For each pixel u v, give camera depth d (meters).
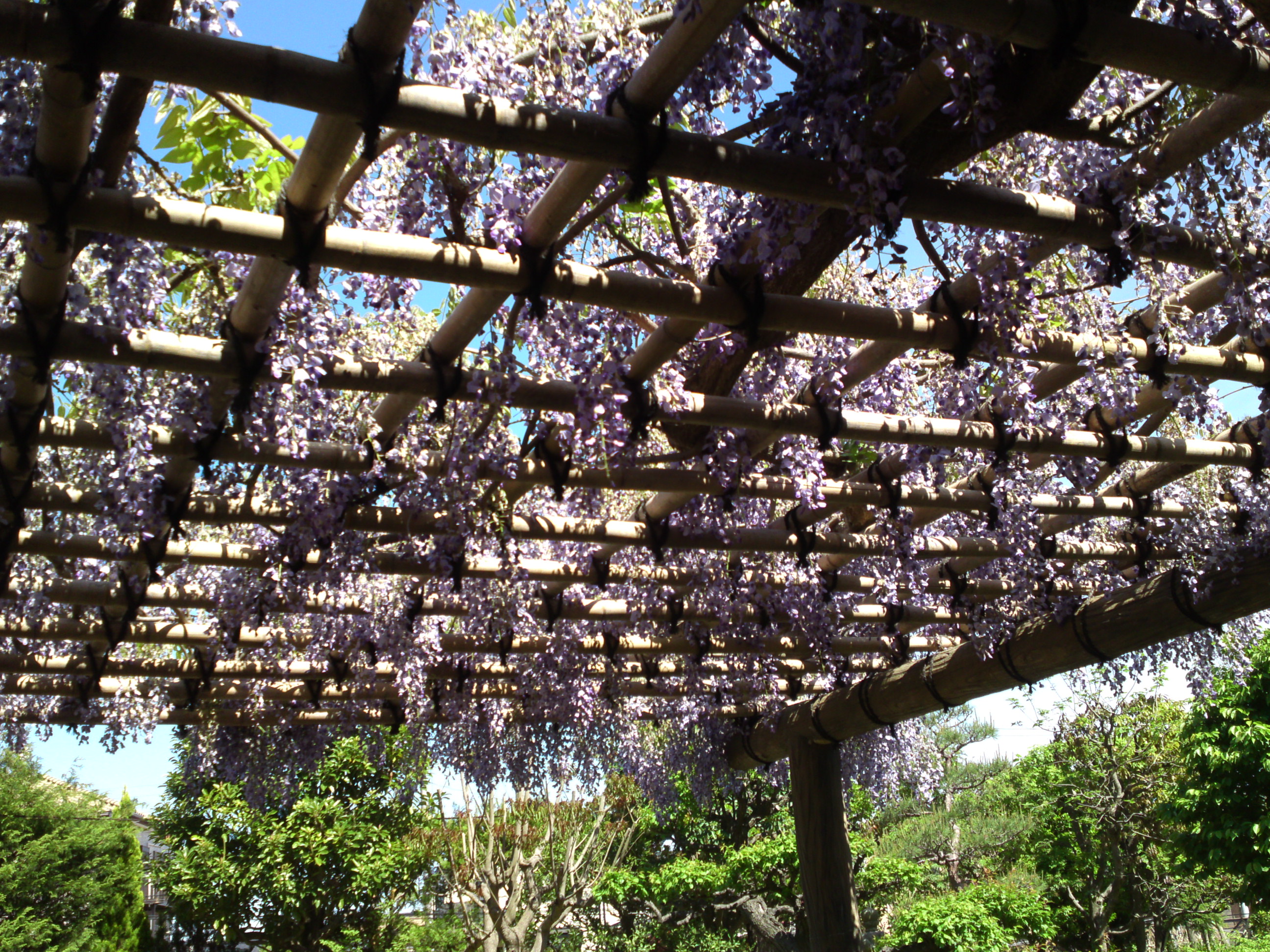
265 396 2.66
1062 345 2.88
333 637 4.68
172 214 1.90
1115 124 2.25
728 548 4.23
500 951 10.55
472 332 2.62
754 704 7.28
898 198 2.02
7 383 2.41
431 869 11.54
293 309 2.49
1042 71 2.00
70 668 5.10
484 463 3.22
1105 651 4.94
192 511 3.48
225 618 4.21
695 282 2.45
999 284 2.50
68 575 4.01
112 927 14.27
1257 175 2.46
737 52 1.99
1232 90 1.94
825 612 5.16
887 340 2.63
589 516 4.00
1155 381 3.00
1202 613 4.55
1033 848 14.75
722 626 5.38
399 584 4.62
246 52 1.57
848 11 1.87
